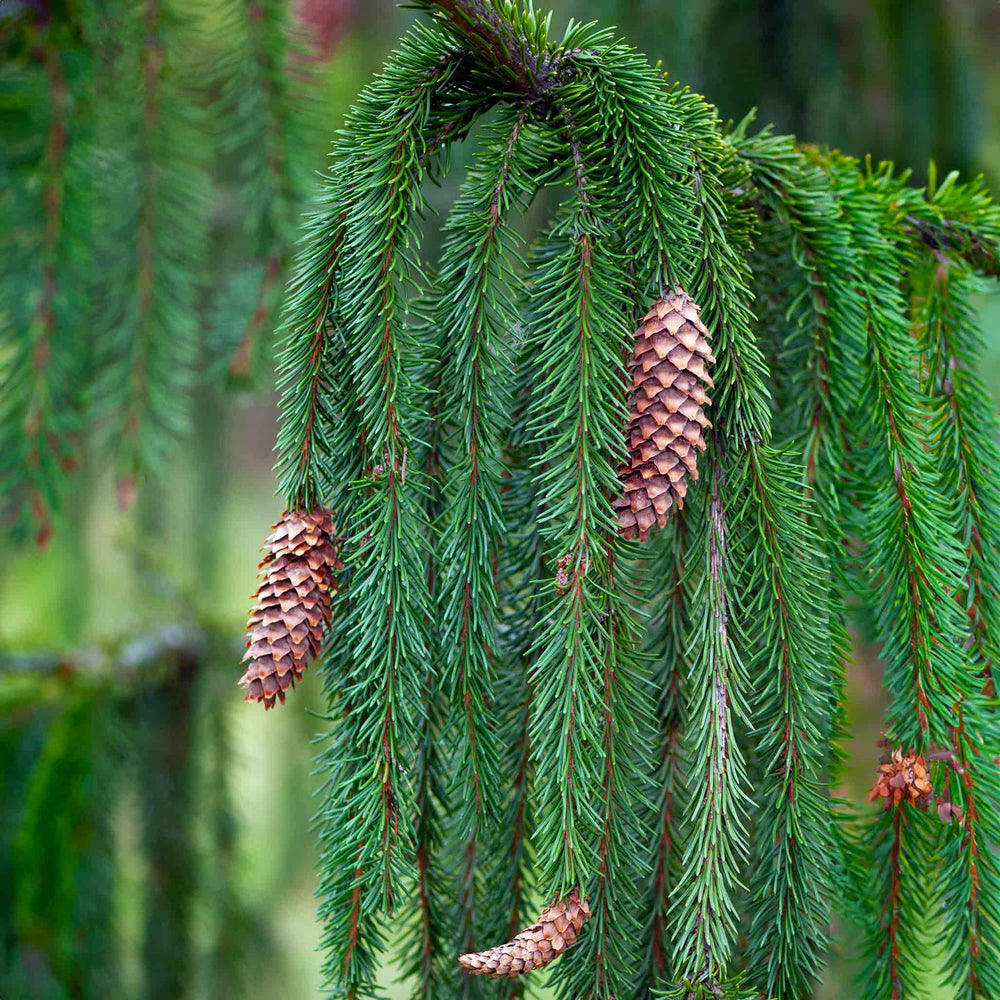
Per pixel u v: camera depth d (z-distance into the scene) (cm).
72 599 282
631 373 160
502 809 164
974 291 175
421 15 272
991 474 172
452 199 242
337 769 162
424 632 161
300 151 204
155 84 197
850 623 180
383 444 160
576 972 160
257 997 266
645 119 161
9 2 190
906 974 168
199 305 271
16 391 192
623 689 160
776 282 173
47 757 227
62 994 220
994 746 165
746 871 168
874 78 247
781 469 162
